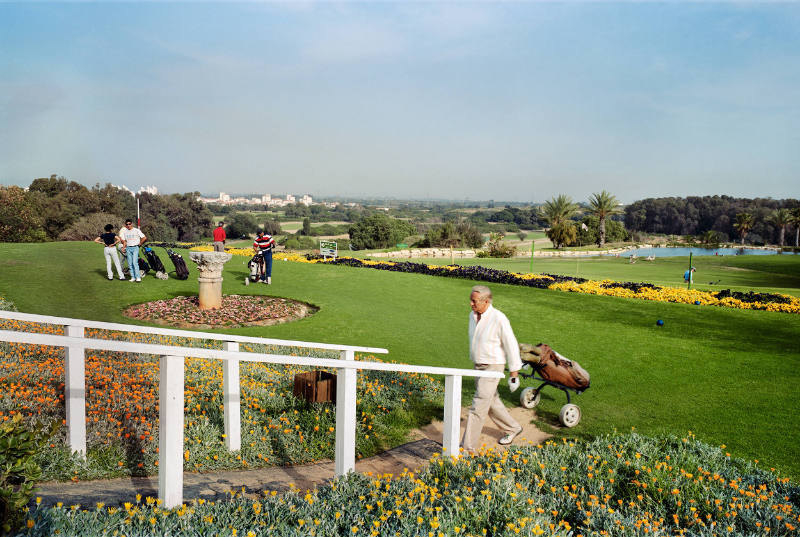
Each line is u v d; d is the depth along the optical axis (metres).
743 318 12.96
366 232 100.69
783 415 6.68
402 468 4.74
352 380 3.87
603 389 7.75
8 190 44.75
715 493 3.99
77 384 3.96
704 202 142.75
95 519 2.62
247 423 5.22
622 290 16.70
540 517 3.22
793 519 3.59
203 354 3.02
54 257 18.55
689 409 6.90
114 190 76.81
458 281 18.94
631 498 3.92
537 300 15.32
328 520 3.04
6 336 2.32
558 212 64.94
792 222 94.44
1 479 2.17
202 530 2.72
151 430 4.64
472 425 5.09
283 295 14.81
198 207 98.06
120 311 11.68
